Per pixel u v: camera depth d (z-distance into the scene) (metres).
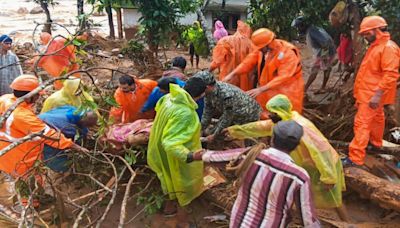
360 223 4.75
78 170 5.12
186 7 9.10
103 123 4.92
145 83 5.68
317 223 3.15
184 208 4.99
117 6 9.23
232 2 14.61
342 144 5.87
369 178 4.88
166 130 4.25
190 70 10.45
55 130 4.86
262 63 5.80
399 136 6.26
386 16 6.59
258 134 4.65
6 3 29.81
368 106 5.10
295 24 7.73
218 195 4.86
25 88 4.65
